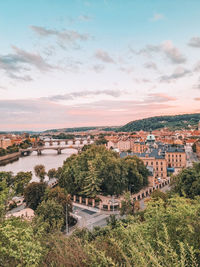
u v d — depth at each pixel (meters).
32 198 60.38
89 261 11.64
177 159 112.81
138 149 159.75
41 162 178.00
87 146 135.12
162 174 98.12
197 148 170.88
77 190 69.50
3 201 15.34
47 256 12.88
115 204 60.09
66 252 12.14
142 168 82.31
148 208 16.55
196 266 9.98
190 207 14.66
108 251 13.20
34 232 17.20
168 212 14.92
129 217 23.47
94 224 48.44
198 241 12.45
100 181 63.97
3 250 10.47
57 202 47.19
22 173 69.12
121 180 68.38
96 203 61.62
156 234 13.41
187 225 12.89
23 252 10.28
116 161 71.50
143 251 10.62
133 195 70.31
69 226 47.91
